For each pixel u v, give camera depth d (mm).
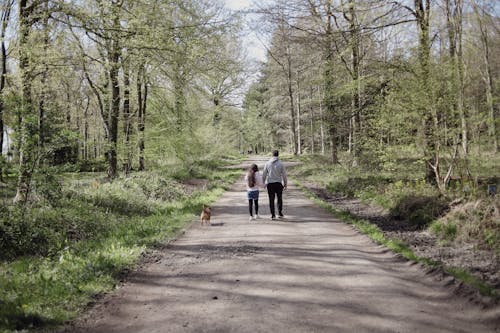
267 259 6652
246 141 67000
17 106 8961
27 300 4703
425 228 8773
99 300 4941
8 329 3936
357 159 20375
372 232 8422
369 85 16297
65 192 11305
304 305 4617
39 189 9195
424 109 10578
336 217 10836
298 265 6262
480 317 4211
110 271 5988
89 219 9734
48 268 6227
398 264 6285
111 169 16938
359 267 6109
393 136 11742
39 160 9047
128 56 14477
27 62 11242
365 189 14508
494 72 27734
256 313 4398
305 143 58625
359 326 4039
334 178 19594
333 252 7043
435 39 11844
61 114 9953
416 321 4152
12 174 9117
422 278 5566
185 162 24125
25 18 10750
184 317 4348
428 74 10406
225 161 42688
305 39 17547
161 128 19641
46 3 11008
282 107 50250
